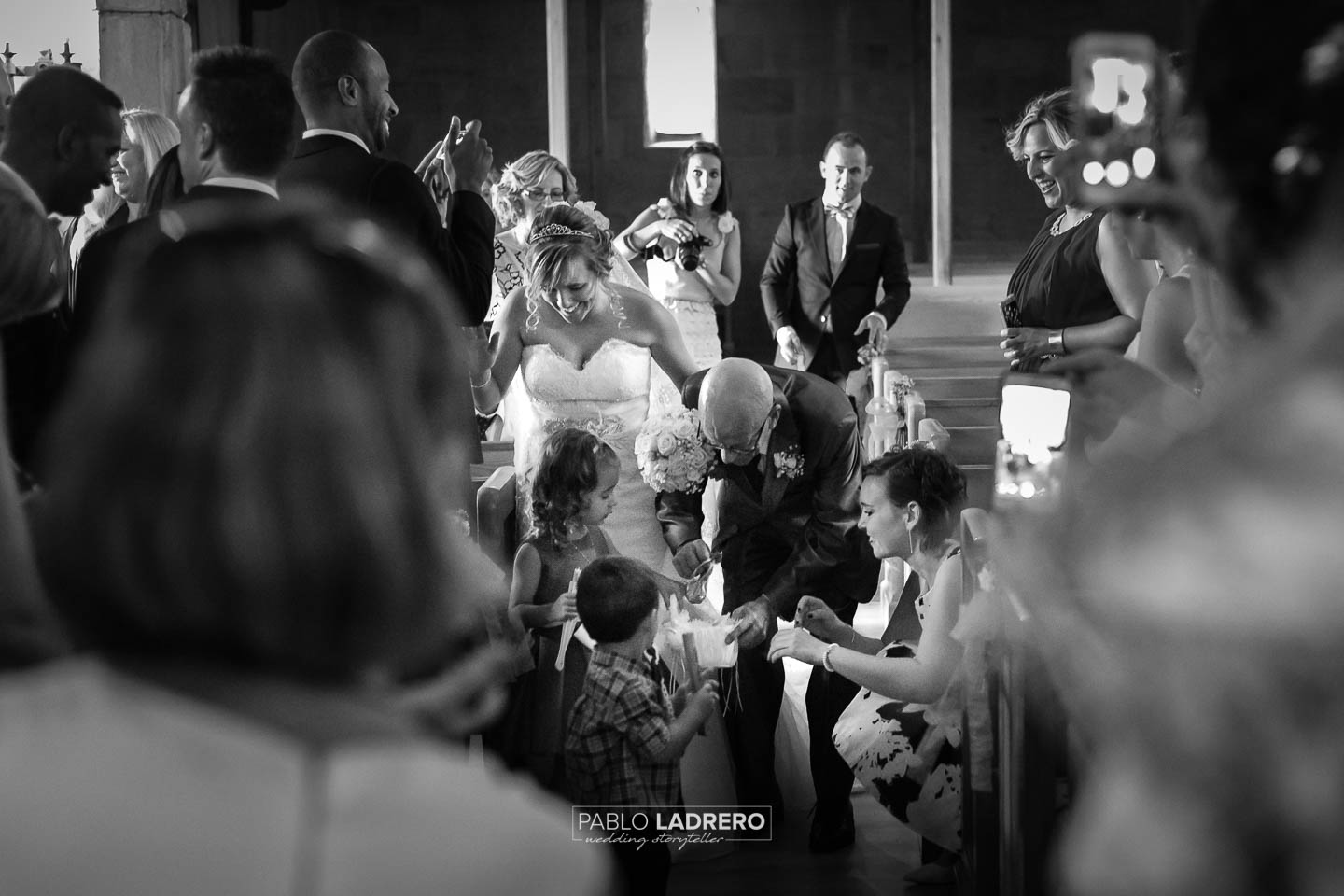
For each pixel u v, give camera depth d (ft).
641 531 14.56
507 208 20.79
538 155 20.62
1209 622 2.41
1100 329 12.89
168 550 2.76
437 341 3.18
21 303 7.81
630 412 14.84
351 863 2.63
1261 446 2.52
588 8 42.45
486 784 2.90
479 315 13.15
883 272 29.22
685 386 14.60
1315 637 2.31
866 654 12.83
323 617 2.85
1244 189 3.25
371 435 2.92
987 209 42.91
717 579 24.08
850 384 28.78
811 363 29.37
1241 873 2.37
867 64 42.80
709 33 42.68
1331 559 2.34
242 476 2.79
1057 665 3.92
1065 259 13.44
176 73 26.04
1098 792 2.72
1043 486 8.50
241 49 10.85
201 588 2.76
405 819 2.71
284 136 10.82
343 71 12.37
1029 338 13.26
